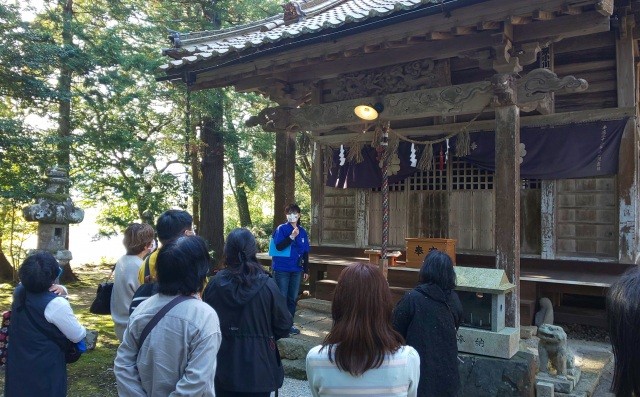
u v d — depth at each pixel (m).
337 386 1.95
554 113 7.52
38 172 9.53
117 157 11.70
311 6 9.12
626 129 7.02
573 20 5.29
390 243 9.19
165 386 2.12
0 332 3.35
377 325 2.00
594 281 6.46
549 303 6.75
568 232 7.54
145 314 2.23
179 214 3.16
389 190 9.26
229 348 2.82
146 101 12.57
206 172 14.19
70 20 10.67
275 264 6.10
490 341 4.25
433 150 8.54
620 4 5.71
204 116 13.60
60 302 3.05
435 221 8.73
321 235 10.13
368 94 7.53
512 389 4.05
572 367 4.57
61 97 9.24
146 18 12.98
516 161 5.59
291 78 7.86
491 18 5.16
